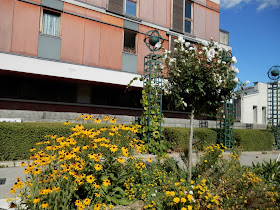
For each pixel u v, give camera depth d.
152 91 7.84
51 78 8.91
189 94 4.39
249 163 7.00
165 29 11.70
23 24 8.04
